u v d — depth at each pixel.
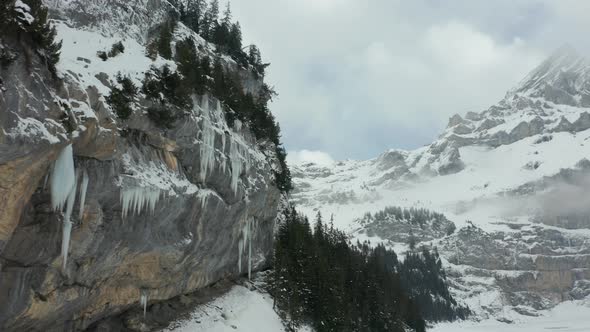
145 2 35.97
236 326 39.25
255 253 48.84
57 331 24.34
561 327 162.00
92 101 22.09
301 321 49.69
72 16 27.00
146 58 29.45
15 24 17.78
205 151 32.50
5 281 19.64
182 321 35.34
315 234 67.50
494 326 167.00
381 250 167.62
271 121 51.12
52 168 19.75
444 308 162.25
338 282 57.56
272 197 50.97
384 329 63.44
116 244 25.06
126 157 24.98
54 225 20.47
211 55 43.97
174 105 28.44
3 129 16.84
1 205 17.69
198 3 54.47
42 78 19.08
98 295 26.25
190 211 31.38
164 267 31.03
